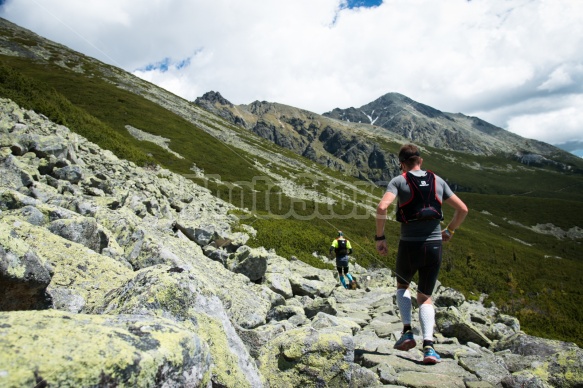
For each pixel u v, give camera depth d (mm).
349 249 15898
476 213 121812
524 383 4469
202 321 3627
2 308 3070
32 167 10094
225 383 3246
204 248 11758
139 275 3895
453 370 5117
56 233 5559
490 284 25328
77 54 97000
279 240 20500
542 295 24016
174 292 3625
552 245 97375
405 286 5492
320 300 9367
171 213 16625
